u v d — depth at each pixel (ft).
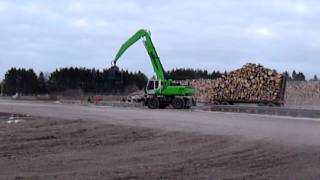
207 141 51.60
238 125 73.26
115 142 50.31
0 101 213.05
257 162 39.01
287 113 116.37
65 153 42.42
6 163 36.81
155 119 83.92
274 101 154.30
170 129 63.46
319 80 219.82
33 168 34.86
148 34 149.28
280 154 43.32
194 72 328.29
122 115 95.45
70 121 74.33
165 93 144.87
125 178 31.63
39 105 153.38
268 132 62.49
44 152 42.78
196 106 145.79
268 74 157.38
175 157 40.81
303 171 35.40
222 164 37.88
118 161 38.42
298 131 64.49
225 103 163.73
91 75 402.93
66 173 32.96
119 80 157.17
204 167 36.40
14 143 47.75
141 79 370.94
